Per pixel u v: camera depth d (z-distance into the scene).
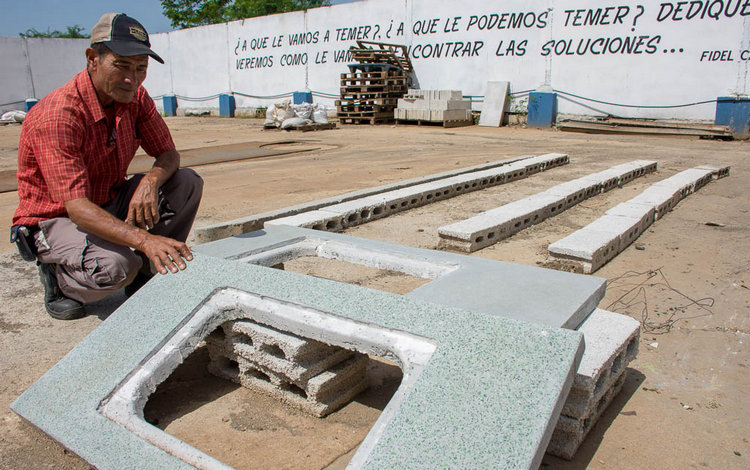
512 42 15.98
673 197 5.86
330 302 2.13
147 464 1.71
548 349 1.71
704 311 3.27
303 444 2.11
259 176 8.18
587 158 9.74
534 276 2.50
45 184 2.84
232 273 2.48
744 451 2.05
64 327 3.04
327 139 13.27
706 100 13.27
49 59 25.17
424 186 6.32
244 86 23.17
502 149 11.03
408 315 1.97
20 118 22.20
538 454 1.46
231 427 2.22
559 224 5.33
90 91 2.66
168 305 2.39
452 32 17.08
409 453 1.51
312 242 3.20
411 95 16.53
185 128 17.53
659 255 4.32
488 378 1.67
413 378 1.77
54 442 2.11
